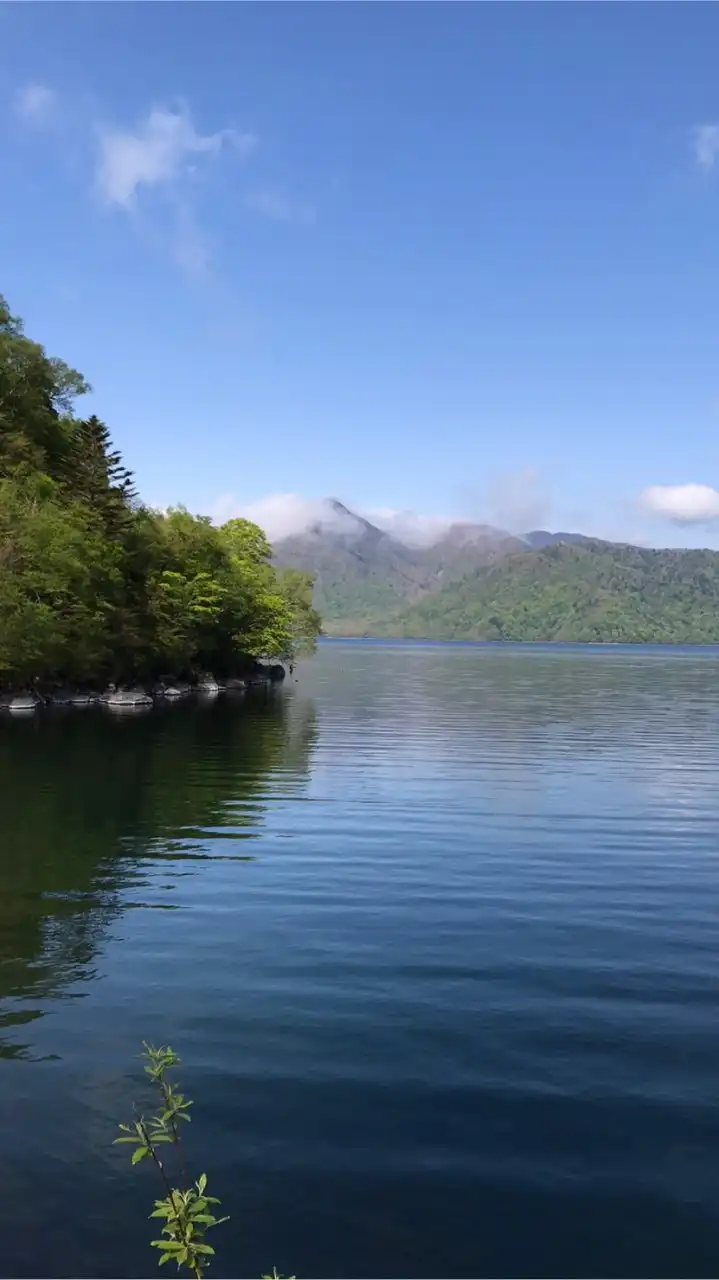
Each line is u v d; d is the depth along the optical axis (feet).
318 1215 26.35
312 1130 30.58
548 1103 32.50
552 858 68.74
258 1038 37.32
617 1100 32.76
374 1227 25.90
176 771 111.24
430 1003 41.06
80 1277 23.88
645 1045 37.14
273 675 357.41
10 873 62.44
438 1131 30.63
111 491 233.35
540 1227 26.00
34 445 246.88
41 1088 33.12
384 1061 35.42
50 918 52.70
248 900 56.75
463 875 63.41
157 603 244.01
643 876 63.77
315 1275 24.02
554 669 481.87
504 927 52.06
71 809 85.76
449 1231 25.77
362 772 112.88
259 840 73.51
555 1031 38.34
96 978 43.65
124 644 229.04
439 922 52.80
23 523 199.93
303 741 146.61
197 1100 32.35
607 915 54.60
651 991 42.83
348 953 47.39
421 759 125.90
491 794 97.25
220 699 248.11
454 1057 35.86
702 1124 31.30
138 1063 35.06
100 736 149.59
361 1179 27.99
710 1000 41.86
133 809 86.17
